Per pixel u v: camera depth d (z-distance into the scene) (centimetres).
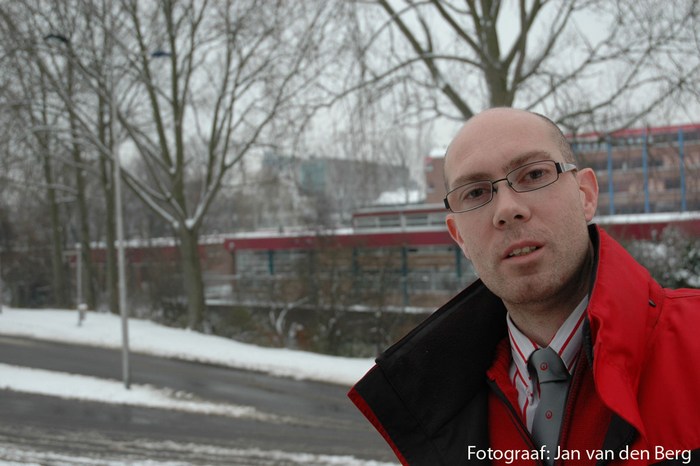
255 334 2139
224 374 1493
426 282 2514
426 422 153
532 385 141
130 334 2075
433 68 1316
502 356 152
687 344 117
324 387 1338
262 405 1184
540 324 138
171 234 4166
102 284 4181
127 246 3503
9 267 3856
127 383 1334
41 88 2230
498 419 148
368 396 158
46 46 1953
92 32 2094
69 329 2175
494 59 1289
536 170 129
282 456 855
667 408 113
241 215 5841
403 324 1966
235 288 2680
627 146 1255
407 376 157
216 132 2222
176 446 912
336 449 891
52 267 4003
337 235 2131
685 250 1605
